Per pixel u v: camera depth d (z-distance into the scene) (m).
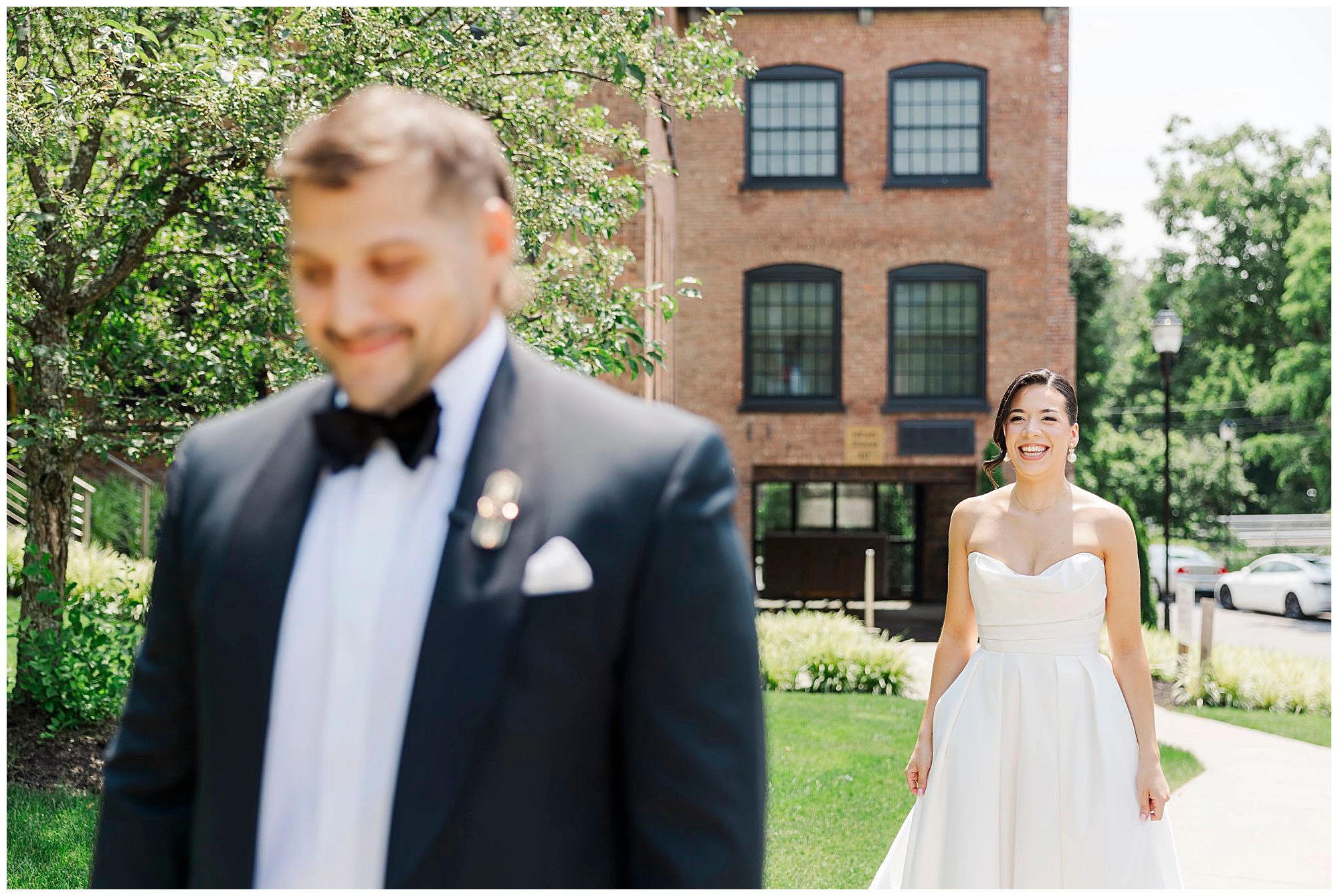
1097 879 3.17
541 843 1.18
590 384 1.39
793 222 19.16
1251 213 35.91
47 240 5.83
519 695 1.18
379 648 1.25
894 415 18.95
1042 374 3.52
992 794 3.30
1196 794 7.03
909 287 19.08
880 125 19.05
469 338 1.31
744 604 1.29
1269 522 36.75
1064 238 18.78
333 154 1.17
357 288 1.19
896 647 11.21
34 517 6.50
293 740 1.28
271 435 1.43
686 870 1.19
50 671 6.11
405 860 1.16
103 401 6.33
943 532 20.38
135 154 6.10
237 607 1.31
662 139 14.87
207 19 5.65
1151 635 12.69
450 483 1.29
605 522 1.23
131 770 1.44
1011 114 18.88
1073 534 3.40
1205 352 39.06
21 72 5.12
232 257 6.15
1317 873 5.46
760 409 19.06
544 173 5.95
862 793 6.38
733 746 1.23
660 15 6.38
